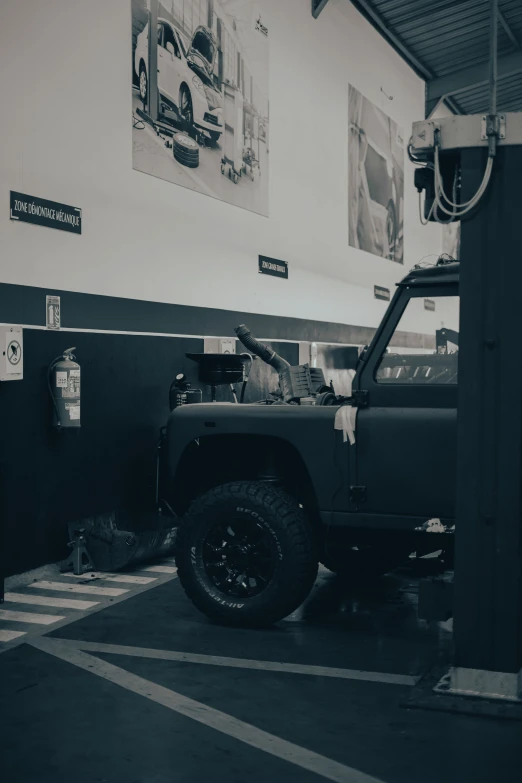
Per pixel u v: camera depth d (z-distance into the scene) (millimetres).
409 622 4316
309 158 9086
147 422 6105
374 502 3936
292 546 4027
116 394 5773
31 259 5004
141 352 6031
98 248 5586
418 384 3898
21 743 2811
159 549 5758
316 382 4840
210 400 6949
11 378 4762
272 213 8188
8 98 4801
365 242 10930
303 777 2557
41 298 5082
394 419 3896
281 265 8383
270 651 3812
